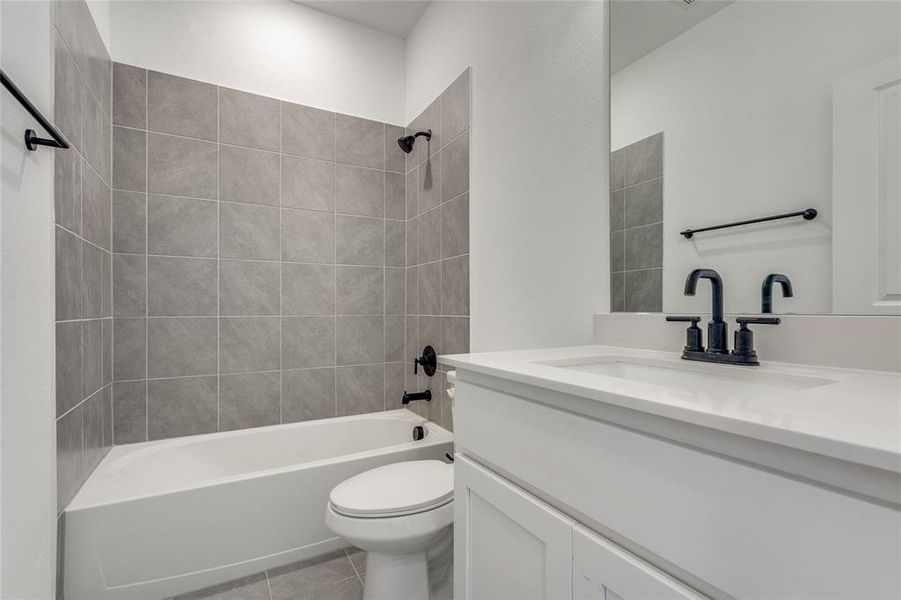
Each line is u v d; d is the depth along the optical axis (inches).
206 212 82.8
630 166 47.6
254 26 88.0
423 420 92.2
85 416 60.3
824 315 31.7
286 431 86.8
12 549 35.9
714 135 39.6
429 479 56.9
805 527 15.2
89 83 62.3
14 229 36.4
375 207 100.1
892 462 12.7
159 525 58.1
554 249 58.0
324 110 94.6
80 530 53.4
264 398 87.8
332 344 94.9
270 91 89.2
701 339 38.3
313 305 93.0
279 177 89.7
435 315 89.2
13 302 36.3
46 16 43.7
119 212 75.7
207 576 60.9
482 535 34.3
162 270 79.1
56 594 50.4
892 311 28.4
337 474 70.2
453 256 82.5
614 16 49.8
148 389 77.9
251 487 64.1
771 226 35.2
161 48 79.5
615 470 22.4
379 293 100.4
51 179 44.8
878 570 13.5
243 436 82.9
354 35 98.7
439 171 87.9
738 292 37.7
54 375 45.4
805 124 33.1
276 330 89.1
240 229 85.8
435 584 57.6
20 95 32.9
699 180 40.9
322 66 94.8
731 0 38.4
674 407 18.9
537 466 28.1
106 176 71.6
